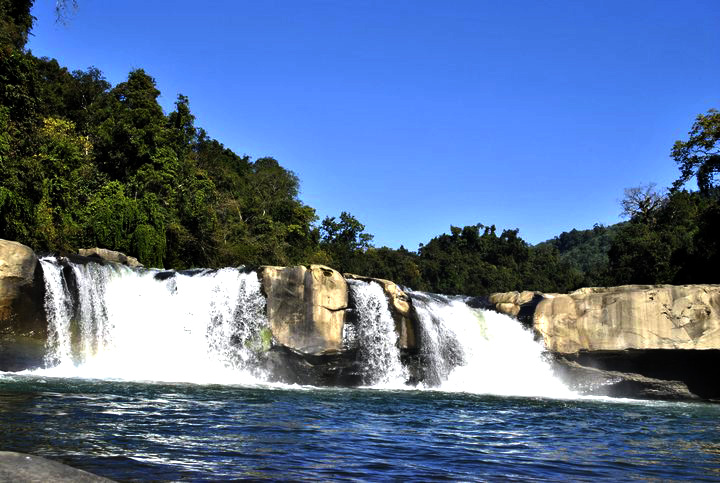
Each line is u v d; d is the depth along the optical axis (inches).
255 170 3735.2
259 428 455.5
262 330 1023.6
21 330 902.4
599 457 405.7
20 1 1879.9
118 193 1544.0
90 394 616.7
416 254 5374.0
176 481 271.3
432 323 1144.2
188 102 2257.6
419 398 817.5
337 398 756.6
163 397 634.8
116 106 2310.5
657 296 1178.0
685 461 401.7
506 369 1214.9
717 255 1738.4
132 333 1049.5
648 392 1191.6
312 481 287.9
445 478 311.7
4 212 1114.7
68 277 975.0
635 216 3331.7
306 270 1039.6
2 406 488.1
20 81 1446.9
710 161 1895.9
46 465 217.3
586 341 1187.9
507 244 5792.3
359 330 1065.5
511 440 467.2
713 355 1158.3
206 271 1103.0
